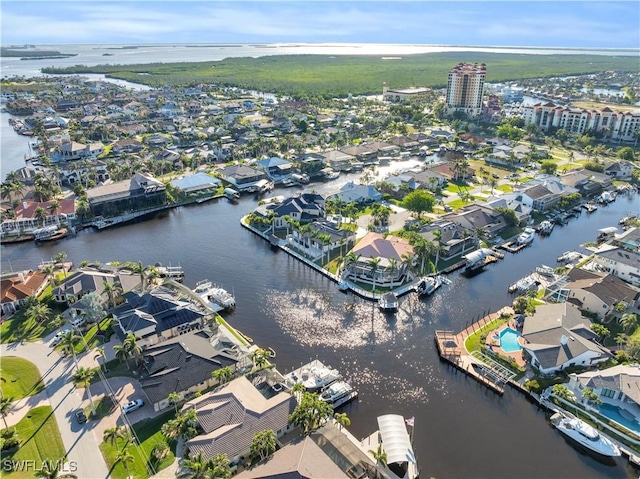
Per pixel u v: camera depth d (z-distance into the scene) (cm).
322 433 8344
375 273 13762
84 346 10819
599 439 8400
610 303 12012
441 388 9975
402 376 10319
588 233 18000
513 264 15388
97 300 11631
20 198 19212
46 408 8962
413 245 14688
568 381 9881
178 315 11425
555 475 8012
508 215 17775
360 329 11956
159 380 9338
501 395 9750
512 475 7981
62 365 10194
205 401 8844
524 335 10950
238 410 8588
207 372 9706
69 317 11894
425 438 8694
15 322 11712
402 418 8688
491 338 11362
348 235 16200
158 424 8688
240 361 10275
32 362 10250
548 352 10269
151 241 16925
